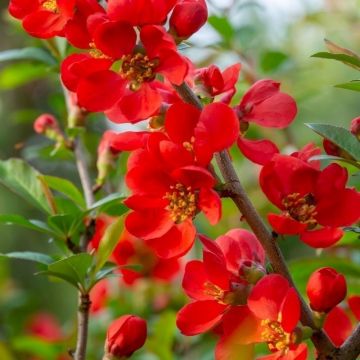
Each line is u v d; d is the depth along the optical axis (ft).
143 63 1.88
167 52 1.87
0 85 3.08
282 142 3.40
